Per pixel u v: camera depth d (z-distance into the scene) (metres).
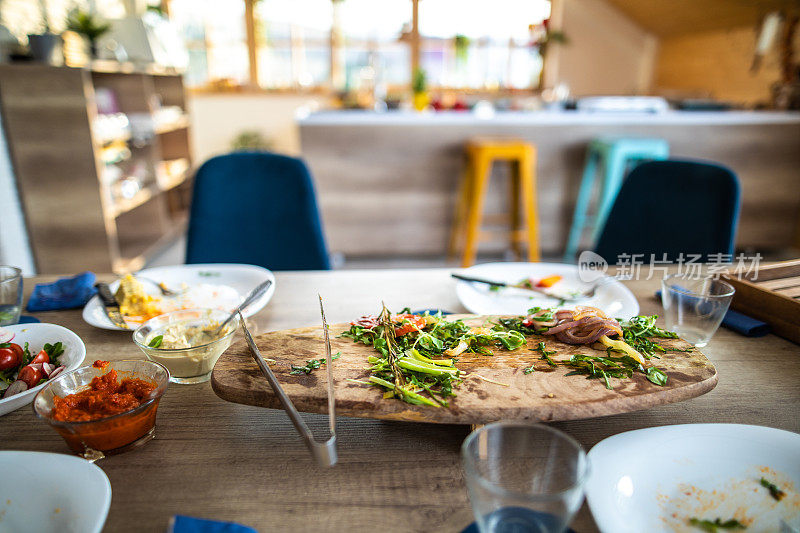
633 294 1.04
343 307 0.98
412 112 3.22
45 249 2.86
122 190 3.11
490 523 0.40
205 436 0.61
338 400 0.58
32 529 0.46
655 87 5.64
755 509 0.49
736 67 4.18
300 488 0.53
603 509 0.47
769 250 3.50
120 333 0.88
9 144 2.65
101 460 0.57
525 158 2.94
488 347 0.71
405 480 0.55
